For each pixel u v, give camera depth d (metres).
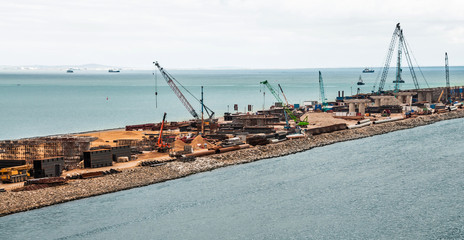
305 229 102.06
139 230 101.19
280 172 147.38
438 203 116.62
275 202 118.62
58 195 119.38
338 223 105.19
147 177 137.00
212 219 107.69
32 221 104.88
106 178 133.12
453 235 98.00
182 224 104.81
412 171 147.38
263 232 100.69
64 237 97.38
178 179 139.12
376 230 101.12
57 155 153.88
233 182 135.88
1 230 100.12
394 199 120.12
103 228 102.00
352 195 123.81
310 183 134.75
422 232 99.75
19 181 128.50
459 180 136.00
